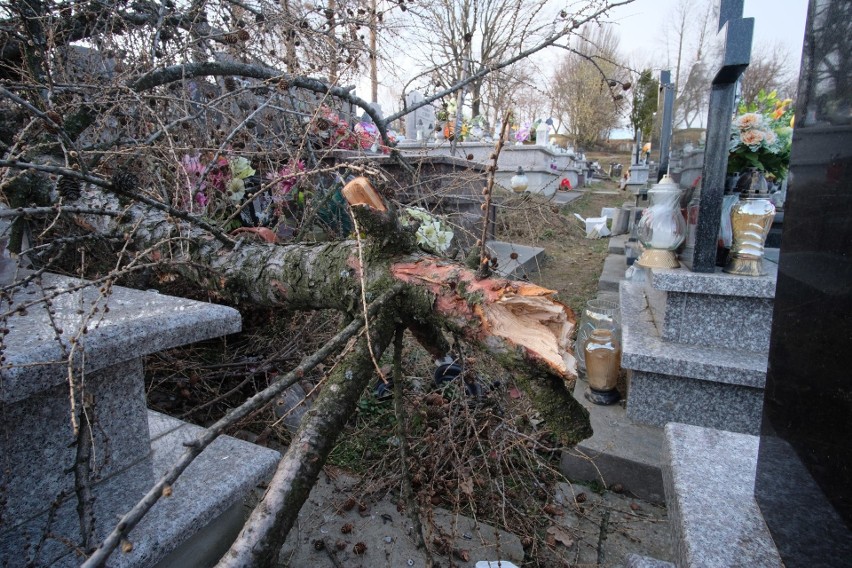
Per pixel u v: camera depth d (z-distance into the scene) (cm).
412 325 182
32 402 125
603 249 727
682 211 333
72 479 136
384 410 261
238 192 280
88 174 145
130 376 150
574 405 132
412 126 1098
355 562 173
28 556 118
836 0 109
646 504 219
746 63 227
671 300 260
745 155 269
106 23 243
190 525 140
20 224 203
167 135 186
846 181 98
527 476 224
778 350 125
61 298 155
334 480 215
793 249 121
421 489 193
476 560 176
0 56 229
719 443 155
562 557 180
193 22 248
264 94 262
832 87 108
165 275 213
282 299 188
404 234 156
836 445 96
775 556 110
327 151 259
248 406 98
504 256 527
